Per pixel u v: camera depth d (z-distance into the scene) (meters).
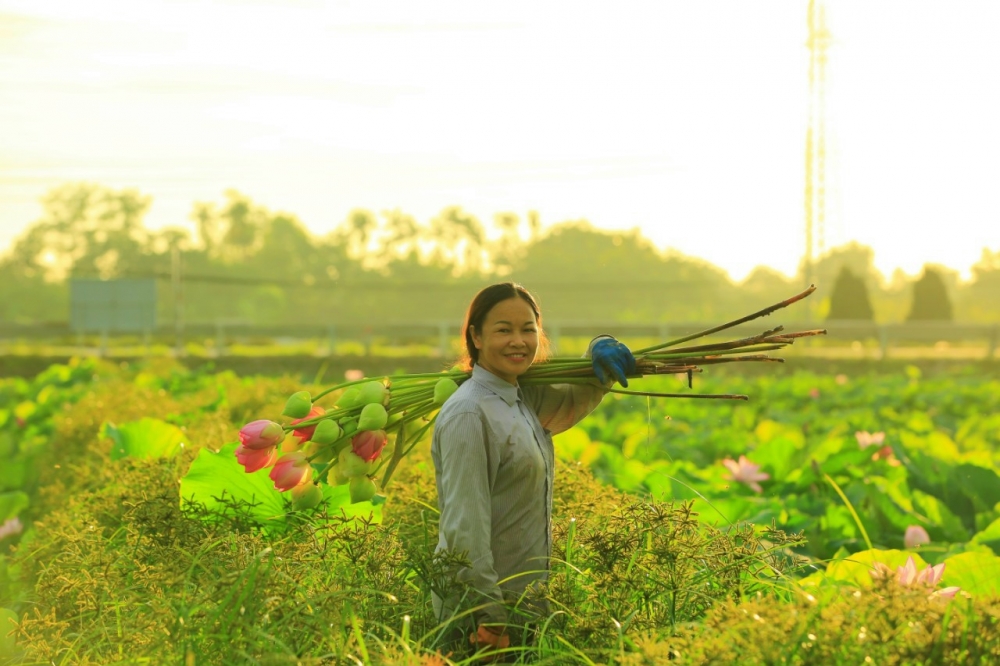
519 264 112.88
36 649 3.59
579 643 3.23
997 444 11.99
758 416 16.23
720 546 3.70
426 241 117.56
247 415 9.02
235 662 3.03
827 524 6.11
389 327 36.84
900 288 117.31
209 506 4.69
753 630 2.79
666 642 2.92
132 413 9.23
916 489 6.81
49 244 121.62
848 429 11.93
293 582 3.34
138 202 123.25
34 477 9.51
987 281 108.81
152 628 3.32
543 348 3.76
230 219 125.56
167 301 106.88
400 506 4.89
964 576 3.84
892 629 2.77
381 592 3.39
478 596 3.35
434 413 4.55
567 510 4.65
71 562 4.09
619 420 13.38
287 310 107.94
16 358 33.06
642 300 102.94
